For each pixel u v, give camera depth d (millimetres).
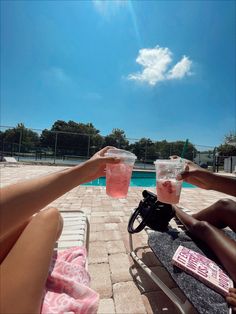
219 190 1341
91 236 2373
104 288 1501
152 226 1729
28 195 529
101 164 943
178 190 1191
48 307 720
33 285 554
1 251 655
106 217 3107
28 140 15320
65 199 4363
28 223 705
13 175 7375
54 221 738
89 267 1755
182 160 1276
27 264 575
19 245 618
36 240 639
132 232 1762
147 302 1377
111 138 16703
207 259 1255
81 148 16234
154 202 1722
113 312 1288
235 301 927
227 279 1089
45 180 622
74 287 812
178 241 1481
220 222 1524
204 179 1299
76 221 1869
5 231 473
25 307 513
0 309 480
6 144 14758
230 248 1157
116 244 2180
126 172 1057
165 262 1255
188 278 1117
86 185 6656
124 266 1779
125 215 3221
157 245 1444
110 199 4414
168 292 1229
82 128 28578
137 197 4742
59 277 839
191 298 983
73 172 760
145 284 1554
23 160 14953
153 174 13102
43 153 15641
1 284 515
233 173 14516
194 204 4500
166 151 17172
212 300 971
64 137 15969
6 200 476
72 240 1514
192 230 1494
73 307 735
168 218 1722
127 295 1437
